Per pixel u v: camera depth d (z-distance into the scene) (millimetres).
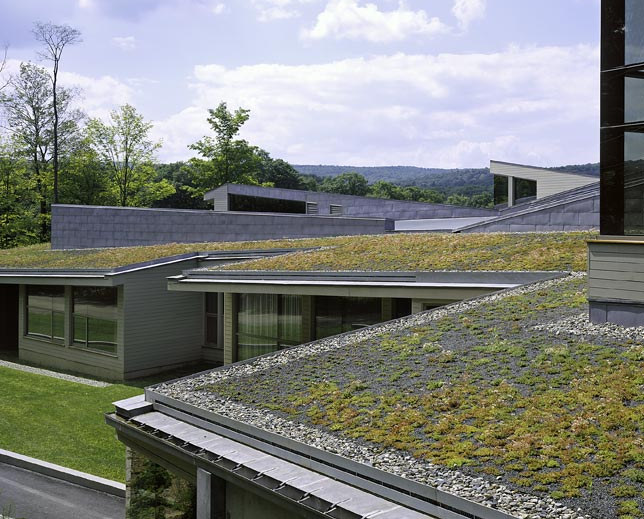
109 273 22734
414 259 17719
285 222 28797
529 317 11664
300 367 11398
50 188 54438
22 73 52031
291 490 7547
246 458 8477
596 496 6301
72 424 18453
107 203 56375
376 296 15492
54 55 52906
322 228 28469
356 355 11453
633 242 10164
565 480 6602
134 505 11008
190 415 10094
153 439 9680
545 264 15266
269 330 19141
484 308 12766
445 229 30812
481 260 16594
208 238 29953
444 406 8664
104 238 32312
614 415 7660
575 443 7273
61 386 22625
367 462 7566
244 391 10602
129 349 23156
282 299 18781
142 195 58312
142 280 23297
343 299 17625
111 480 14648
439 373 9844
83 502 13844
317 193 41031
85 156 54656
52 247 33750
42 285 26859
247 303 19672
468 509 6430
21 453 16391
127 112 55562
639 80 9977
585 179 36469
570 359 9453
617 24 10000
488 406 8469
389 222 29281
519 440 7477
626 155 10203
